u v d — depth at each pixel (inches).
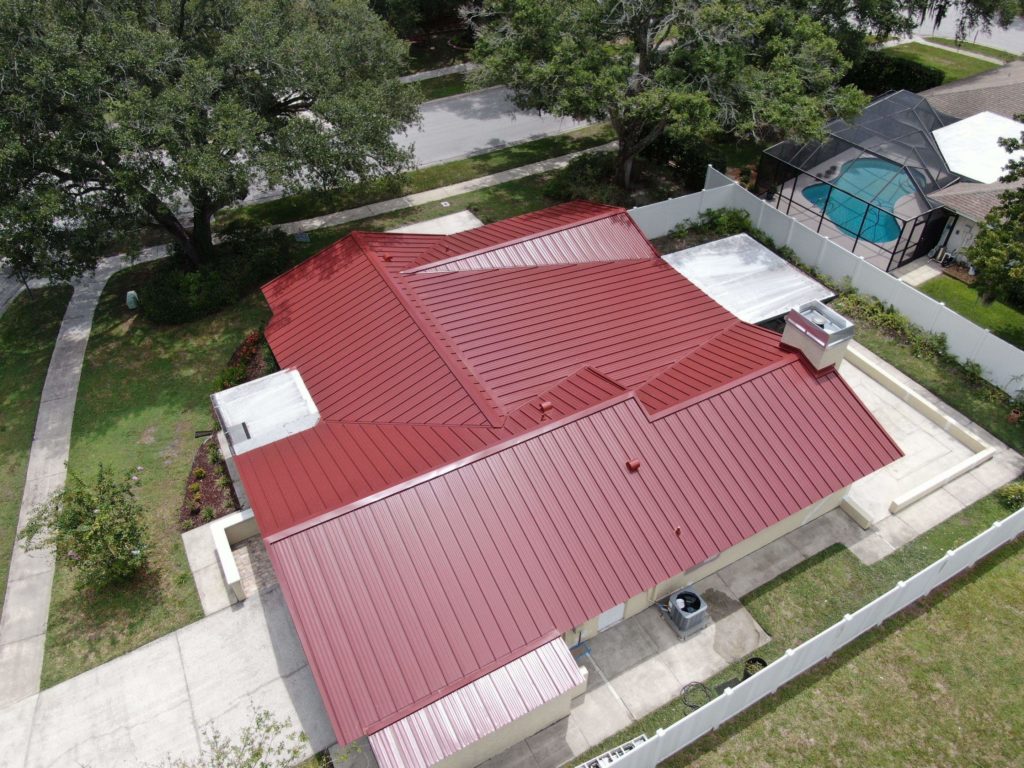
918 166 1246.3
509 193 1519.4
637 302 971.3
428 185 1553.9
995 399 1000.2
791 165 1368.1
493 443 722.2
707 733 668.7
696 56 1205.1
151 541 856.9
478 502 667.4
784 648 732.0
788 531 838.5
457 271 978.1
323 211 1477.6
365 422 805.2
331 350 909.2
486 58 1341.0
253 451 781.9
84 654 755.4
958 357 1053.8
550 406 767.7
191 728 690.8
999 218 1017.5
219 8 1159.0
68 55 942.4
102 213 1043.9
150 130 972.6
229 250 1307.8
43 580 831.7
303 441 792.3
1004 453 930.1
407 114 1285.7
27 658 755.4
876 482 896.9
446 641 605.3
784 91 1202.6
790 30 1304.1
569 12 1267.2
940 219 1228.5
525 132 1752.0
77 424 1022.4
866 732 669.3
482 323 898.7
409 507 654.5
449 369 822.5
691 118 1173.1
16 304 1258.0
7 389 1088.2
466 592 626.8
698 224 1371.8
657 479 713.0
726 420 759.7
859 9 1572.3
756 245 1188.5
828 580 791.1
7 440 1005.2
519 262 1010.7
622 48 1261.1
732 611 764.0
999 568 800.3
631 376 850.8
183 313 1176.8
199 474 922.7
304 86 1107.3
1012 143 1008.9
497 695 588.1
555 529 668.1
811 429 778.8
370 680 581.9
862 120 1362.0
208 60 1115.9
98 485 812.6
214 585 811.4
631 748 639.8
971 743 661.3
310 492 697.0
